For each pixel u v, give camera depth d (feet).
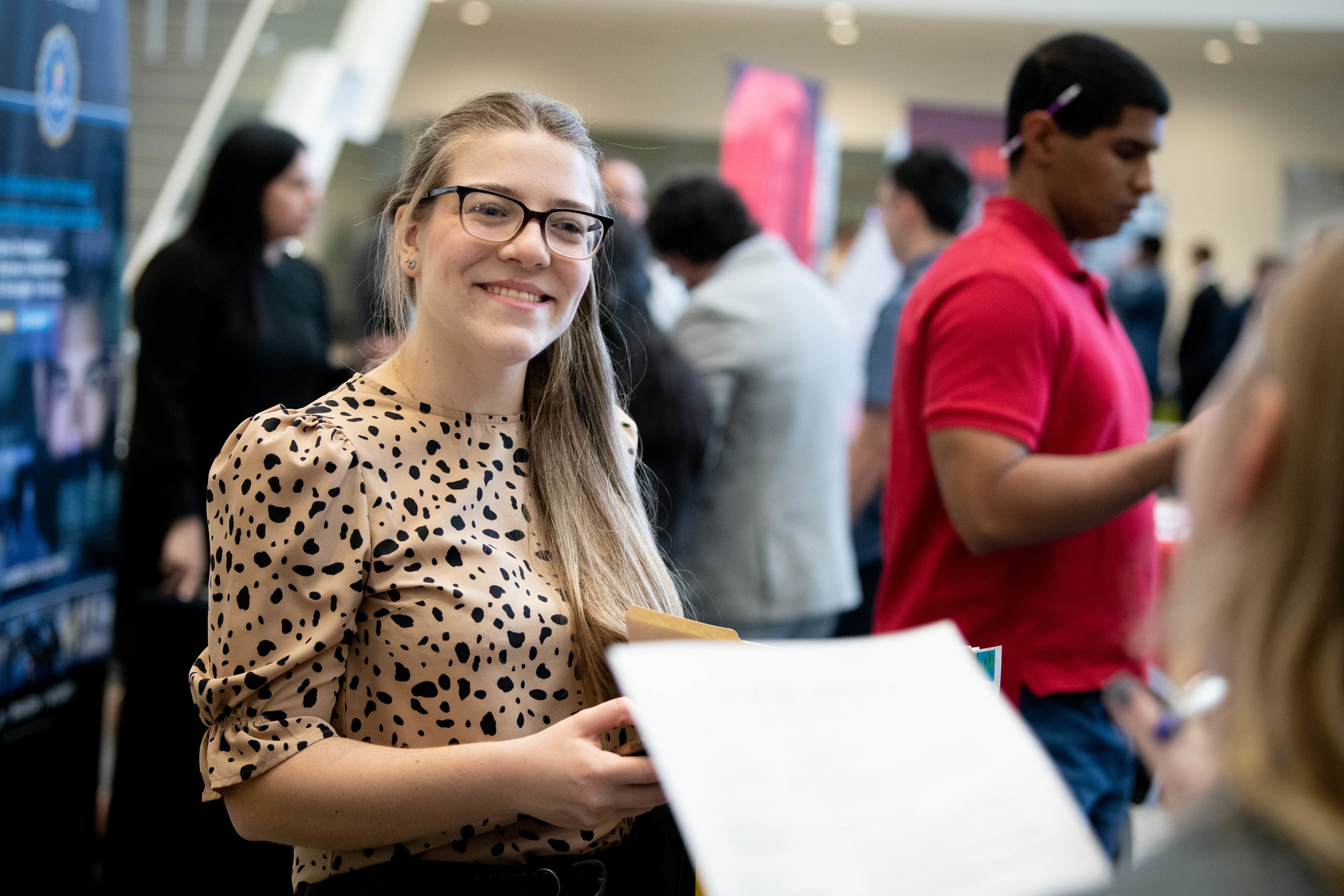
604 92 37.70
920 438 6.24
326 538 3.90
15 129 7.66
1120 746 6.02
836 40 36.99
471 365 4.36
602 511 4.79
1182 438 5.37
